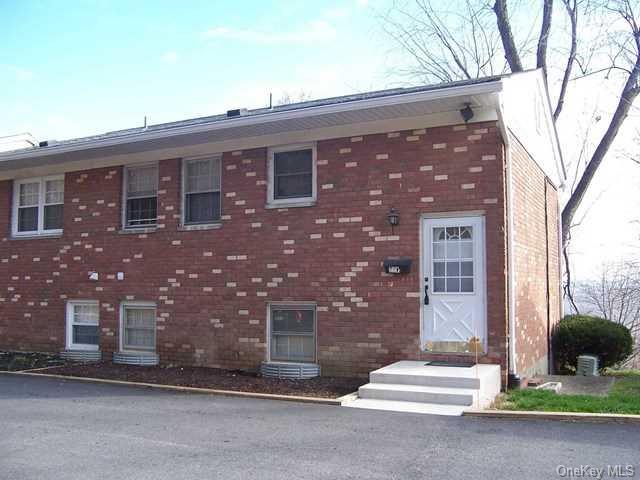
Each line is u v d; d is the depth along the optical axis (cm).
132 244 1314
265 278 1153
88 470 561
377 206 1055
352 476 536
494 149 978
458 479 525
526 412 754
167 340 1254
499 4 2122
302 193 1141
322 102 1188
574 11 2059
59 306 1406
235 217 1194
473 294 983
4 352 1456
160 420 762
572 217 2117
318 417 768
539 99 1319
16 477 544
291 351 1136
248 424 734
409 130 1039
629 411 762
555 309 1527
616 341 1406
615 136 2022
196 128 1124
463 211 991
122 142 1218
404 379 883
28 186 1504
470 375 855
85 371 1167
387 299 1037
